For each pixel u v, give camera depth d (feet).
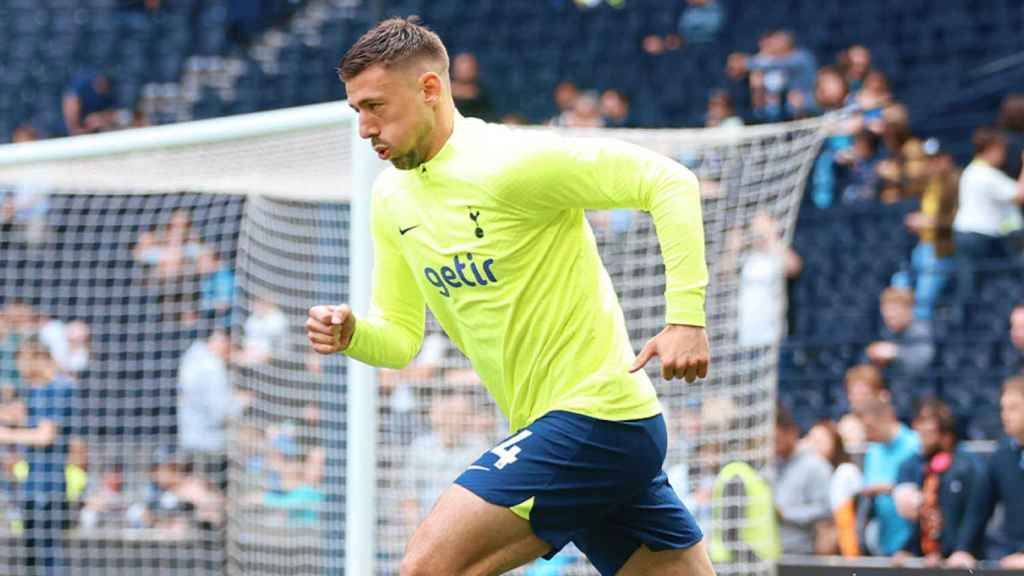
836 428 79.30
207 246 98.99
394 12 174.09
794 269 111.65
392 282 42.19
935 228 107.55
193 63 173.78
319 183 78.64
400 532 75.51
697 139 70.54
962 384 102.73
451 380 75.61
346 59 37.91
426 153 38.81
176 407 96.68
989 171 105.70
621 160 36.42
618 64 156.87
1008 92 128.98
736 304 73.92
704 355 35.68
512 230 37.96
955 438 75.25
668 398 70.79
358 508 59.47
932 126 128.98
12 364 87.61
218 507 86.99
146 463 92.84
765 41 136.46
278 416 84.84
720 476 68.80
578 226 38.86
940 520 71.97
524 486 37.45
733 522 67.72
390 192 40.34
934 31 143.33
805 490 77.66
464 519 37.11
